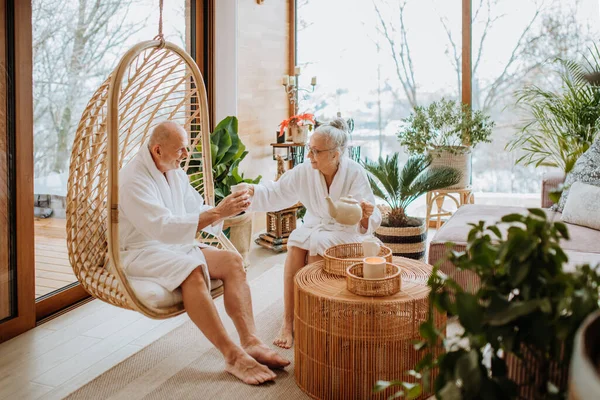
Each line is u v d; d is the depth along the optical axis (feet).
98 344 8.39
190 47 13.89
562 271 3.38
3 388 7.04
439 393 3.28
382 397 6.31
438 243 8.85
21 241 8.66
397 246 11.25
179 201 8.16
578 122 12.81
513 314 3.14
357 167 8.71
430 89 15.65
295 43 17.10
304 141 14.62
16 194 8.53
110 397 6.72
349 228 8.45
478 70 15.11
